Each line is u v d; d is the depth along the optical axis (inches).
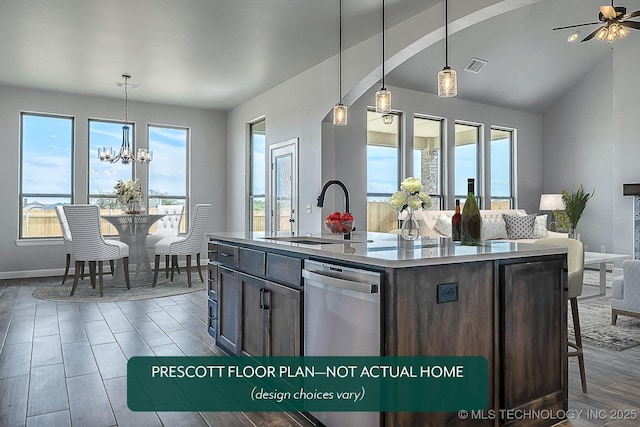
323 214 210.5
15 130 240.7
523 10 223.6
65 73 218.7
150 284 223.6
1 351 119.3
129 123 275.0
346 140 230.7
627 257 197.6
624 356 118.3
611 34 165.6
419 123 271.9
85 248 193.9
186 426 79.4
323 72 206.5
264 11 153.8
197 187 294.8
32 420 80.9
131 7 149.6
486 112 298.8
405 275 64.0
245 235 119.2
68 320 152.6
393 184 257.3
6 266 239.6
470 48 239.3
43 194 250.5
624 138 253.8
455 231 95.7
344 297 71.4
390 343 63.0
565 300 82.7
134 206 230.5
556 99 319.3
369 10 154.0
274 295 92.3
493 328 72.9
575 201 288.7
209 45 184.4
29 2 145.1
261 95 261.6
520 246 84.5
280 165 244.5
